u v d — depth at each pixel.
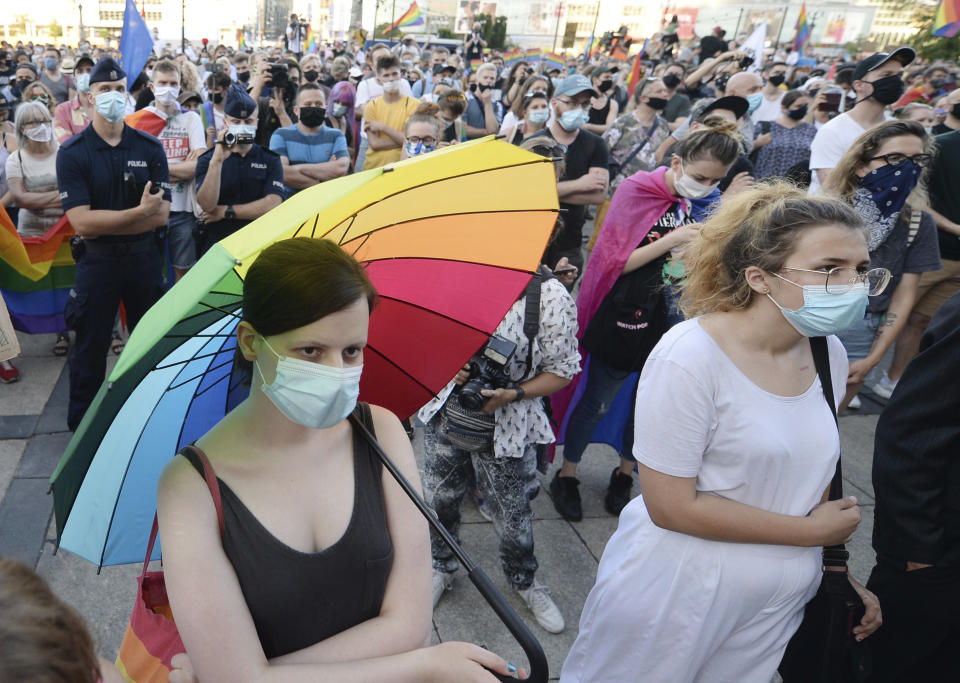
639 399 1.61
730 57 8.77
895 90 3.87
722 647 1.69
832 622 1.65
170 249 4.83
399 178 1.12
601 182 4.33
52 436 3.66
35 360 4.47
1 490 3.21
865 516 3.62
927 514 1.70
